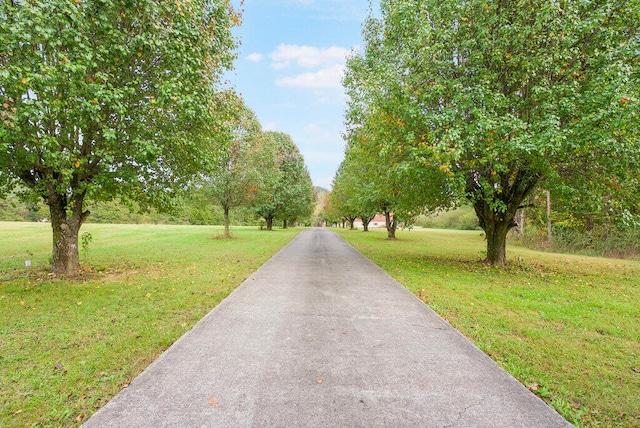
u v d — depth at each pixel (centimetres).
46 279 815
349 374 345
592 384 350
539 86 896
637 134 892
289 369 353
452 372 356
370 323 512
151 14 740
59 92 661
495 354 417
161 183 960
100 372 350
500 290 790
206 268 1017
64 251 879
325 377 337
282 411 276
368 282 833
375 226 10538
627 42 934
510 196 1193
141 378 329
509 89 1037
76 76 645
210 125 949
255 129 2534
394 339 448
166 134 822
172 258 1244
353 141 1365
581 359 409
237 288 736
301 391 309
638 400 323
